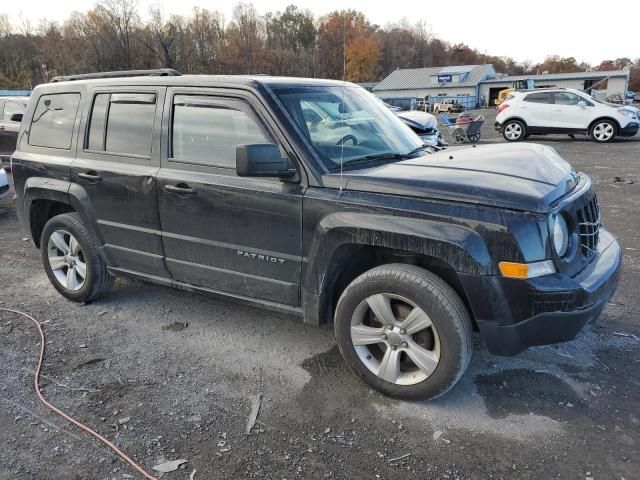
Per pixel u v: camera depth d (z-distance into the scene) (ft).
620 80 211.00
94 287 15.65
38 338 14.07
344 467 9.16
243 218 11.98
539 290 9.43
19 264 20.49
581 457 9.25
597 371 11.87
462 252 9.59
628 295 15.70
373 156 12.29
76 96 15.23
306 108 12.16
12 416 10.72
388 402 10.97
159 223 13.43
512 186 9.99
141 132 13.65
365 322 11.32
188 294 16.92
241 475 9.02
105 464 9.33
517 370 11.99
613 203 27.84
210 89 12.49
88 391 11.57
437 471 9.02
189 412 10.77
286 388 11.56
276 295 12.15
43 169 15.65
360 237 10.46
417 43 327.26
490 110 192.54
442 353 10.18
